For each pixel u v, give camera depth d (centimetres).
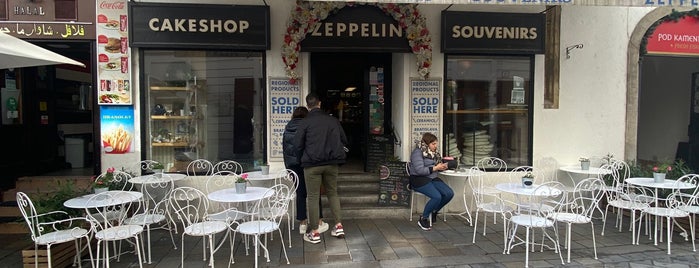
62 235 383
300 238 498
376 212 577
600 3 451
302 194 512
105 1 543
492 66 615
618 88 645
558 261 424
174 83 577
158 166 534
